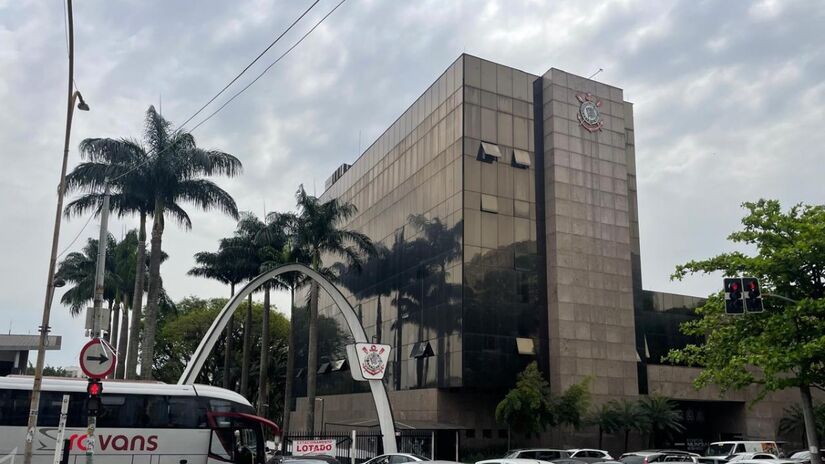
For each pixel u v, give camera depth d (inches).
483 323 1722.4
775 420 2055.9
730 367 968.9
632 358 1876.2
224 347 2999.5
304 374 2760.8
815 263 936.3
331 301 2588.6
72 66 764.0
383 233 2247.8
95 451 831.7
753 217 1005.8
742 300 840.9
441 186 1898.4
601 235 1921.8
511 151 1888.5
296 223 1988.2
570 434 1791.3
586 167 1948.8
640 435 1919.3
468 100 1851.6
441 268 1831.9
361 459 1439.5
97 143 1517.0
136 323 1557.6
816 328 896.9
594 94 2025.1
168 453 864.9
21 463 803.4
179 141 1549.0
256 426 917.2
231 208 1583.4
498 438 1765.5
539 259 1857.8
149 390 881.5
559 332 1787.6
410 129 2143.2
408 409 1884.8
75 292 2362.2
